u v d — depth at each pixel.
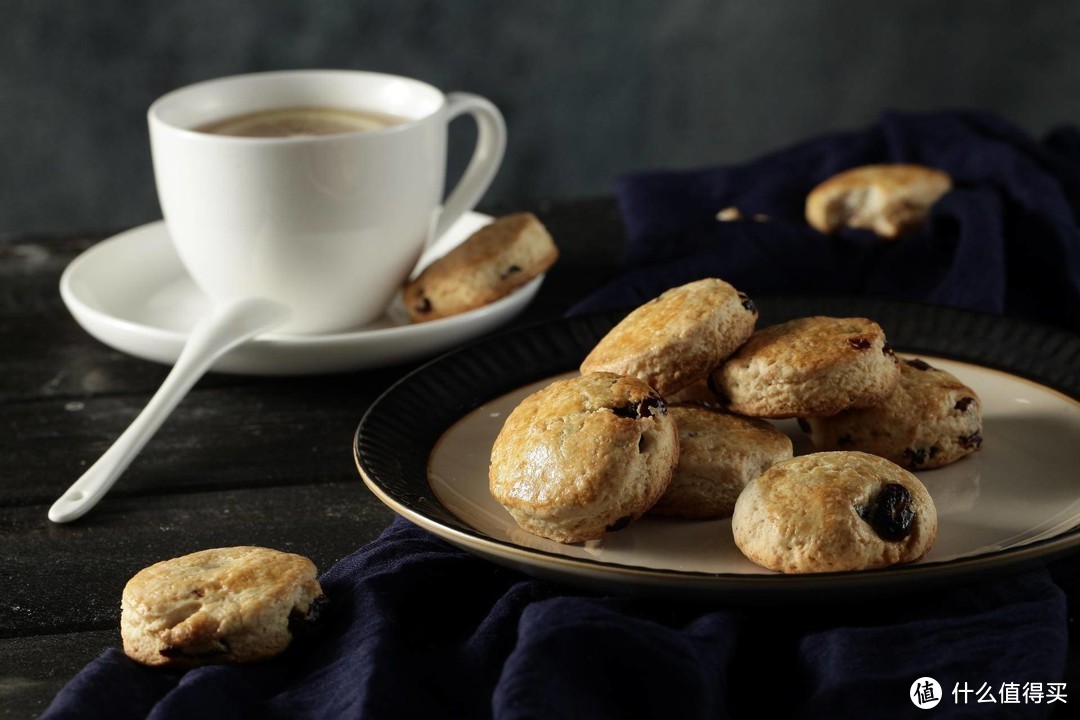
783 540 0.56
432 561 0.58
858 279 0.76
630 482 0.57
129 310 0.74
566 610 0.54
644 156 1.46
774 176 0.84
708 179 0.84
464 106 0.75
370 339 0.68
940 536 0.58
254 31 1.34
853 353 0.60
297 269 0.71
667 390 0.60
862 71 1.43
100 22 1.32
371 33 1.36
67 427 0.68
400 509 0.57
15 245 0.84
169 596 0.55
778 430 0.62
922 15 1.40
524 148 1.45
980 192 0.76
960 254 0.73
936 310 0.67
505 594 0.57
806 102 1.44
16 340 0.74
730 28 1.40
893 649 0.54
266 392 0.69
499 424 0.63
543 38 1.39
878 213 0.78
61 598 0.59
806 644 0.55
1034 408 0.63
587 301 0.72
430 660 0.55
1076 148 0.87
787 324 0.62
